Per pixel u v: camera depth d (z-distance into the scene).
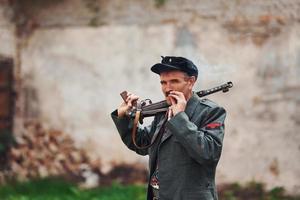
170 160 5.58
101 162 13.13
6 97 13.70
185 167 5.53
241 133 12.19
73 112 13.35
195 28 12.57
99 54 13.22
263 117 12.09
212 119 5.58
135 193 12.28
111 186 12.91
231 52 12.30
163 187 5.59
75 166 13.26
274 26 12.09
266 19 12.13
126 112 5.88
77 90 13.34
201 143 5.34
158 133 5.69
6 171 13.51
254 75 12.16
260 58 12.14
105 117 13.15
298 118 11.92
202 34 12.52
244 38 12.25
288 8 12.03
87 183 13.10
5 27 13.77
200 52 12.51
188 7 12.65
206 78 12.19
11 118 13.66
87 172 13.16
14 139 13.61
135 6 13.01
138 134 5.96
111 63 13.13
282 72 12.03
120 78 13.08
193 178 5.54
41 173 13.43
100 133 13.19
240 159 12.19
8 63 13.73
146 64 12.92
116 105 13.12
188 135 5.35
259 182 12.06
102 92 13.20
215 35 12.42
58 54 13.46
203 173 5.55
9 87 13.70
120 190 12.51
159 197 5.62
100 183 13.06
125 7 13.07
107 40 13.17
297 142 11.90
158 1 12.85
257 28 12.19
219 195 12.13
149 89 12.89
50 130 13.48
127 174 12.96
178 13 12.72
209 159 5.38
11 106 13.66
